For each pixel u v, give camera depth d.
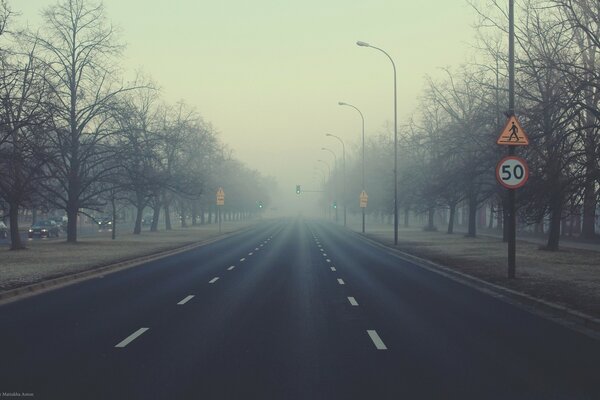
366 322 10.91
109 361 7.80
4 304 13.11
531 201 22.41
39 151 26.30
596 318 10.58
